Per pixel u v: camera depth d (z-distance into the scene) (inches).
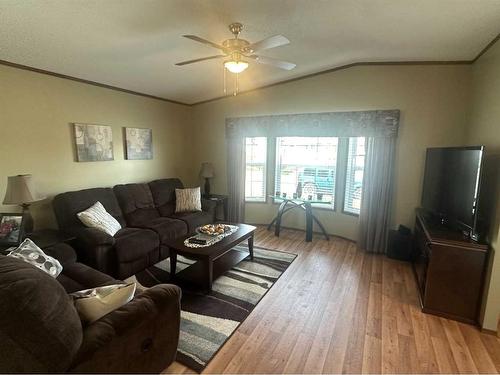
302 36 110.4
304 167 188.1
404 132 143.9
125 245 117.3
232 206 204.1
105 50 110.4
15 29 89.5
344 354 78.4
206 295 107.1
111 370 54.5
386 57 135.6
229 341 83.0
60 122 131.0
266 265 135.1
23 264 49.7
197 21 94.6
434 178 122.7
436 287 96.2
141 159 177.2
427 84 137.3
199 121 213.6
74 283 83.0
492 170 94.4
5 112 111.5
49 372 44.8
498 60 97.7
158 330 65.1
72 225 121.2
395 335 86.6
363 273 128.3
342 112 158.2
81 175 142.3
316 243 167.6
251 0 83.6
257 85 178.9
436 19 91.5
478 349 81.2
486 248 89.0
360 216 157.1
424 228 109.7
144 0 80.1
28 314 42.7
